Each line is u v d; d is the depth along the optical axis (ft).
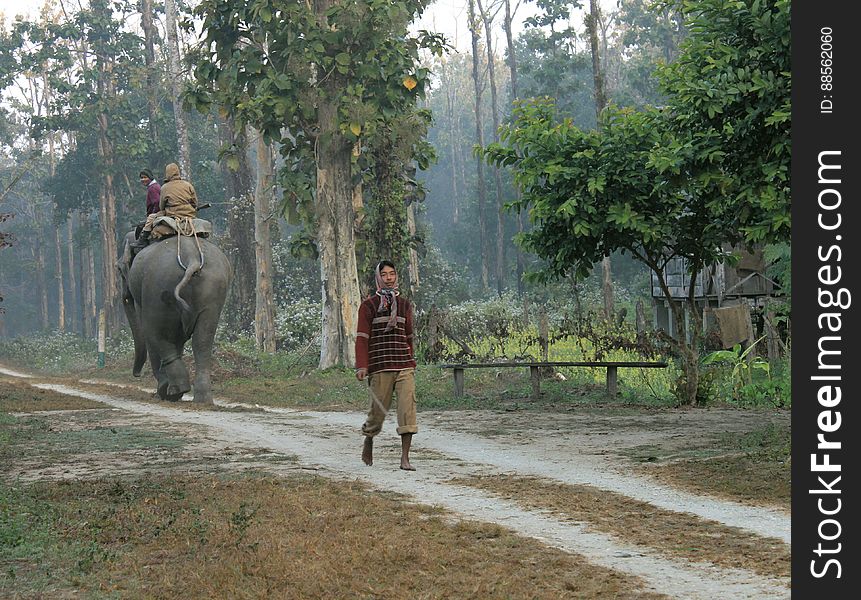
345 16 86.79
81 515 26.53
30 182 279.08
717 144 40.65
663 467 34.50
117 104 190.08
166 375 65.05
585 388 68.08
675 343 58.70
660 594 19.52
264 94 88.17
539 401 62.80
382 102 93.25
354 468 35.29
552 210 51.70
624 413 54.29
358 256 104.53
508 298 152.15
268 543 22.98
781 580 20.53
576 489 30.71
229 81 92.89
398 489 30.91
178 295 60.64
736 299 96.37
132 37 200.34
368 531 24.43
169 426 48.85
